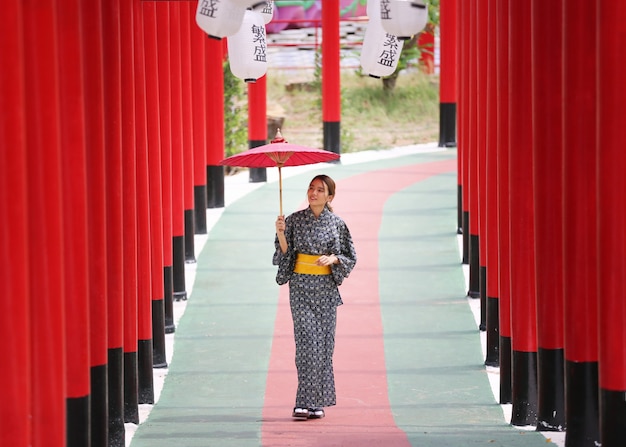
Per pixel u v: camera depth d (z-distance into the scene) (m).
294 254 15.97
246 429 15.39
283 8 50.97
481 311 21.27
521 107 15.48
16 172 10.19
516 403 15.65
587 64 12.59
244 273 25.44
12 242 10.23
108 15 14.47
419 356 19.73
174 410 16.86
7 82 10.05
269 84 50.16
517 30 15.41
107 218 14.62
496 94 18.55
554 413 14.95
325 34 38.62
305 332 15.89
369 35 17.80
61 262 11.03
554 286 14.68
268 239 28.20
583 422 13.23
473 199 22.92
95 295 13.38
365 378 18.45
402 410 16.59
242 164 16.33
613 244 11.52
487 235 19.11
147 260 17.33
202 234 28.77
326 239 15.80
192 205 26.14
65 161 11.80
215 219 30.39
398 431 15.06
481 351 20.05
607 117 11.37
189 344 20.72
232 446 14.38
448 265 25.67
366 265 25.69
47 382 11.02
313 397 15.97
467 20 25.12
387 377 18.52
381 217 29.94
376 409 16.64
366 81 50.62
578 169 12.80
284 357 19.86
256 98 35.59
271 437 14.81
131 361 16.12
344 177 35.84
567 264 13.08
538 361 15.02
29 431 10.76
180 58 23.73
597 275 12.07
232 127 42.06
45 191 10.84
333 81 38.84
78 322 12.05
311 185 15.80
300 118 47.78
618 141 11.35
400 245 27.27
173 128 23.09
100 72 13.13
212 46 31.66
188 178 25.97
